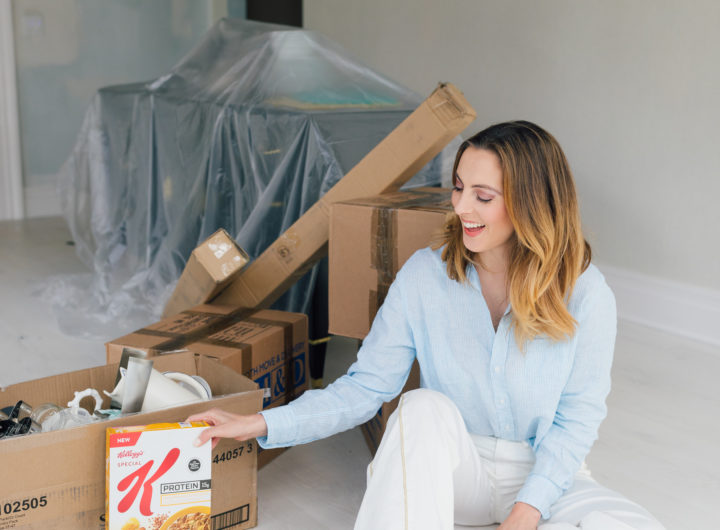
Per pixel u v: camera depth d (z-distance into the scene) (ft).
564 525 3.58
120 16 16.79
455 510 4.17
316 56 9.68
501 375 4.00
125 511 4.22
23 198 16.07
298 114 8.13
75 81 16.46
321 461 6.37
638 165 10.67
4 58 15.35
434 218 5.51
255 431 4.19
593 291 3.95
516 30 12.29
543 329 3.87
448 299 4.11
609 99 10.93
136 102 10.59
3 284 11.14
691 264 10.15
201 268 6.70
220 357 5.52
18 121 15.79
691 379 8.61
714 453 6.85
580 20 11.21
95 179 11.28
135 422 4.37
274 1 17.29
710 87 9.68
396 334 4.30
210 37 10.77
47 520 4.22
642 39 10.39
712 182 9.78
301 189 8.07
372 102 9.05
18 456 4.07
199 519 4.40
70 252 13.12
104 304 10.14
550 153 3.78
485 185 3.77
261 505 5.64
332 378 8.13
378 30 15.28
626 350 9.55
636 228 10.78
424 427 3.70
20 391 4.83
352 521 5.49
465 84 13.44
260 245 8.40
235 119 8.89
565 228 3.81
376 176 6.68
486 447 4.21
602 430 7.23
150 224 10.46
